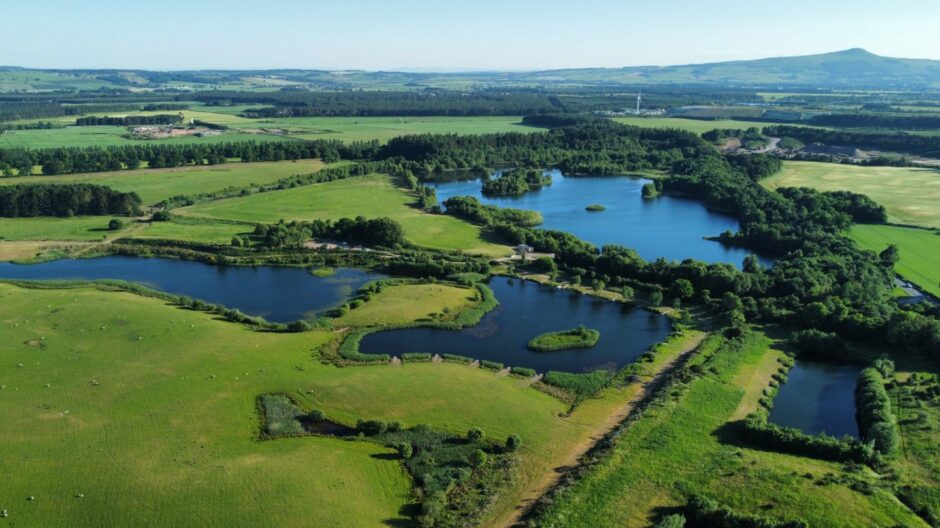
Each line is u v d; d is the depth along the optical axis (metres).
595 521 70.00
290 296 149.38
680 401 96.38
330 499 74.25
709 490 74.56
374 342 122.81
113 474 77.62
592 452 84.12
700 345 119.56
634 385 104.69
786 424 94.62
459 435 88.56
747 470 78.06
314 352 115.94
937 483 75.12
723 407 95.69
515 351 119.94
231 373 105.75
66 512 70.81
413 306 139.88
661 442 84.88
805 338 117.94
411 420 92.38
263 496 74.19
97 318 126.19
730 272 147.75
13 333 118.12
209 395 98.19
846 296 136.00
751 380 105.50
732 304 135.12
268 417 92.44
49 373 103.56
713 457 81.44
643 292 151.88
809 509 70.12
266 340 120.25
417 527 70.38
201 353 112.69
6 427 87.50
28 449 82.38
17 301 135.25
